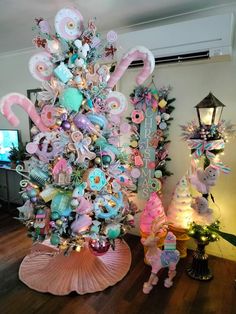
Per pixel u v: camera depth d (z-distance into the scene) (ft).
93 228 5.28
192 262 6.43
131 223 6.05
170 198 7.72
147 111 7.54
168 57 6.52
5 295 5.53
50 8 6.25
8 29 7.73
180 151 7.37
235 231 6.89
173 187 7.64
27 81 10.35
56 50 5.09
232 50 6.28
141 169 7.87
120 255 7.11
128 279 6.15
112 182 5.75
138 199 8.10
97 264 6.35
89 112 5.43
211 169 5.72
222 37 5.77
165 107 7.27
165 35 6.38
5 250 7.39
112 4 6.05
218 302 5.41
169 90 7.25
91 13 6.53
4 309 5.14
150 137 7.59
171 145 7.48
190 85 6.97
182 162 7.38
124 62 5.61
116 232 5.58
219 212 7.01
